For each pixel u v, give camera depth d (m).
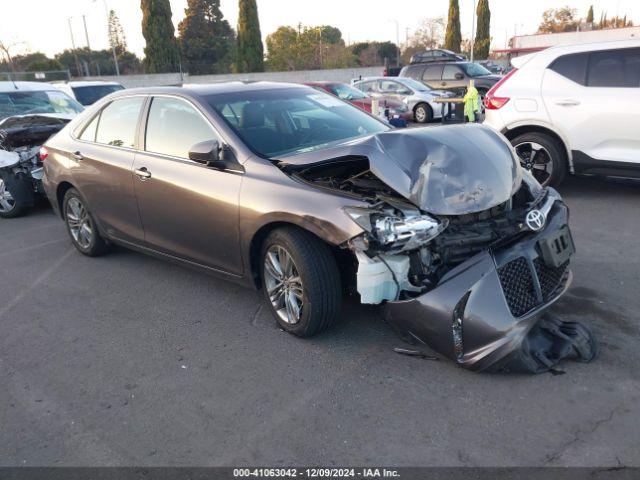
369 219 3.30
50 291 5.18
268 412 3.15
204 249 4.40
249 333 4.09
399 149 3.60
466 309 3.16
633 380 3.18
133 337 4.16
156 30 43.69
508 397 3.10
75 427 3.13
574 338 3.40
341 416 3.07
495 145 3.85
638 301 4.19
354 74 39.25
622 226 5.98
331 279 3.67
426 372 3.41
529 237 3.43
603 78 6.66
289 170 3.85
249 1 42.41
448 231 3.38
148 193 4.71
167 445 2.94
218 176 4.13
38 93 10.25
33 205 8.27
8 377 3.71
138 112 5.00
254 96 4.74
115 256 6.03
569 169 7.05
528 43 40.62
